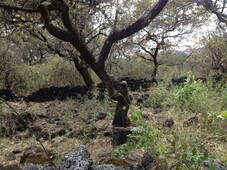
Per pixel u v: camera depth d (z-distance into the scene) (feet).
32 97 44.37
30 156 17.21
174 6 46.52
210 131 22.63
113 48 44.55
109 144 23.24
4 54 51.03
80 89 45.06
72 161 12.12
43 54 57.77
